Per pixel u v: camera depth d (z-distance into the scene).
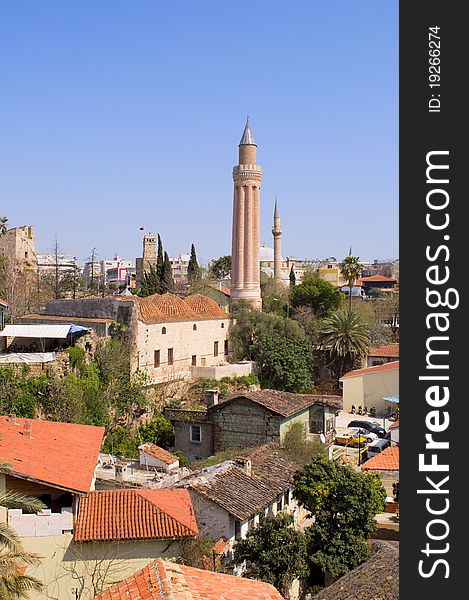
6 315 72.88
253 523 32.25
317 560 30.09
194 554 26.97
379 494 34.44
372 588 20.39
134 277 164.50
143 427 55.09
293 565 28.61
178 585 15.66
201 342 69.38
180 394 63.94
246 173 98.00
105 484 38.44
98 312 59.91
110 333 57.03
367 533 31.44
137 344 58.25
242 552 28.83
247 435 48.47
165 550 27.02
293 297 103.94
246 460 35.78
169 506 29.02
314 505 32.09
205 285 104.56
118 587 16.23
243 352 76.25
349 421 73.00
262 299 103.94
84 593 26.16
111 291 134.88
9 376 45.72
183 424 51.34
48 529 26.45
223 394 63.00
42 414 46.31
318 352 86.75
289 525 31.06
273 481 35.78
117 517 27.55
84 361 52.34
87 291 117.06
